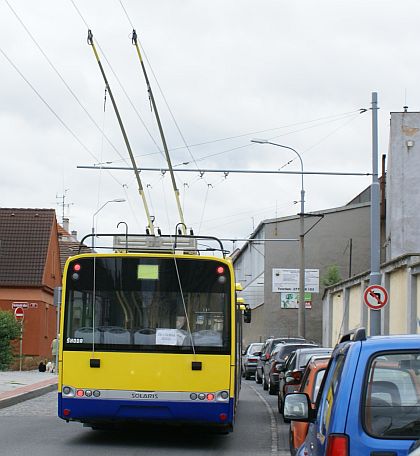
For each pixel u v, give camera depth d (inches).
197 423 509.4
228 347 511.2
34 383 1059.9
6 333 1478.8
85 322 516.1
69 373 510.9
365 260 2368.4
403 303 1087.0
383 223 1980.8
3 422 663.1
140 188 556.1
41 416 714.2
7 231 1939.0
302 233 1492.4
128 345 511.5
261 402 936.3
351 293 1556.3
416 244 1644.9
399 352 189.5
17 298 1846.7
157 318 515.2
